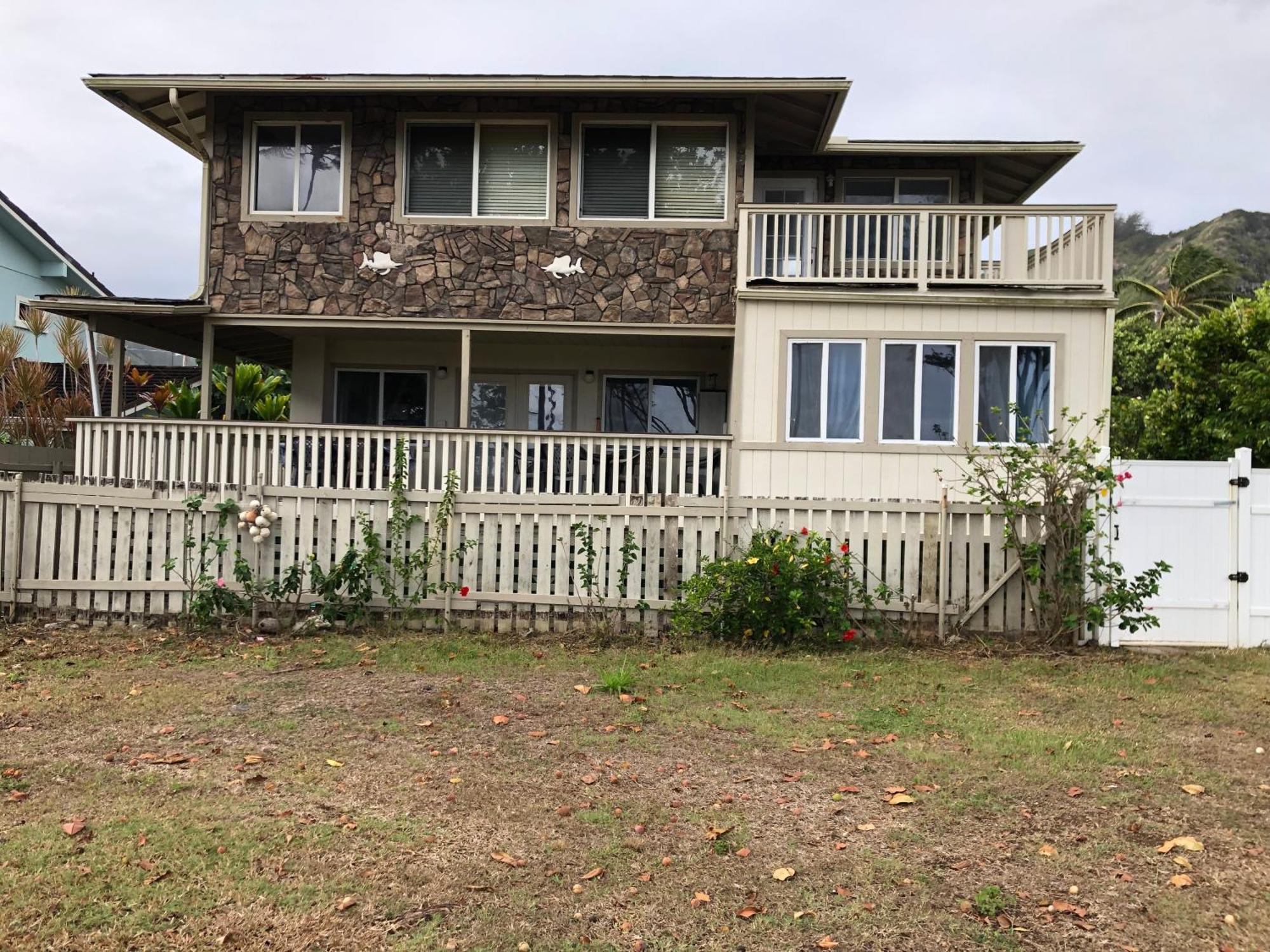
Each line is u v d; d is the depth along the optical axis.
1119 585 9.98
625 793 5.79
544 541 10.98
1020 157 16.52
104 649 9.59
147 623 10.62
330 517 10.97
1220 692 8.38
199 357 18.36
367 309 14.45
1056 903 4.48
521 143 14.54
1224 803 5.71
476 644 10.12
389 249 14.45
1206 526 10.16
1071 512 10.38
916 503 10.76
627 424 16.72
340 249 14.46
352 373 16.56
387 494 10.94
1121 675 9.02
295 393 16.27
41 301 13.84
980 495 11.48
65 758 6.14
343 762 6.18
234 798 5.52
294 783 5.77
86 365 20.33
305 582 10.86
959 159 16.72
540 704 7.75
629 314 14.35
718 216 14.43
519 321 14.33
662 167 14.48
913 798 5.75
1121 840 5.18
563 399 16.72
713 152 14.47
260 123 14.61
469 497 11.02
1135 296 50.59
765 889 4.62
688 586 10.37
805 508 10.85
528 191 14.52
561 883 4.62
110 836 4.95
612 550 10.95
